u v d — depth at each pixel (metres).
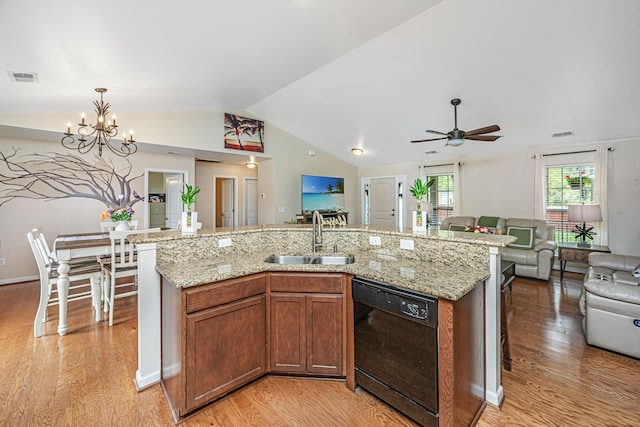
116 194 4.95
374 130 5.66
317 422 1.62
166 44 2.22
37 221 4.37
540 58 3.02
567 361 2.25
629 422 1.62
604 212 4.65
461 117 4.57
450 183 6.56
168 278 1.67
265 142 6.05
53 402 1.77
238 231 2.37
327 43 2.84
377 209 7.90
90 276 2.93
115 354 2.33
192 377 1.63
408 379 1.58
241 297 1.83
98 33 1.88
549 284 4.35
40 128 3.64
